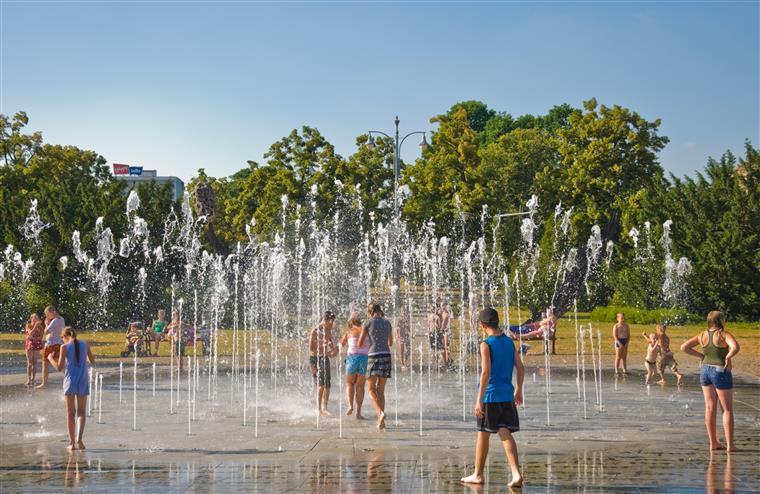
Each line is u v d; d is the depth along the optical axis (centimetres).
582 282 5131
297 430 1234
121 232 4434
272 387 1930
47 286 4150
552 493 795
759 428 1260
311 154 5731
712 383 1053
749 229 4528
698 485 831
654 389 1852
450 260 5391
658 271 4891
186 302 4284
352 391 1398
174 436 1181
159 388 1903
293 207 5588
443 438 1155
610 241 5244
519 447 1077
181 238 4778
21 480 870
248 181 5975
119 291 4291
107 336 3678
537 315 4509
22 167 5931
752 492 797
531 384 1956
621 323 2248
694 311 4731
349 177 5697
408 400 1644
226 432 1217
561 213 6281
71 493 802
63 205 4338
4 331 3884
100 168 7431
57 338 1923
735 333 4009
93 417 1395
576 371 2327
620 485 832
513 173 7388
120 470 926
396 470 916
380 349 1245
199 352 3056
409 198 5862
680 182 4925
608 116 6325
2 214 4381
